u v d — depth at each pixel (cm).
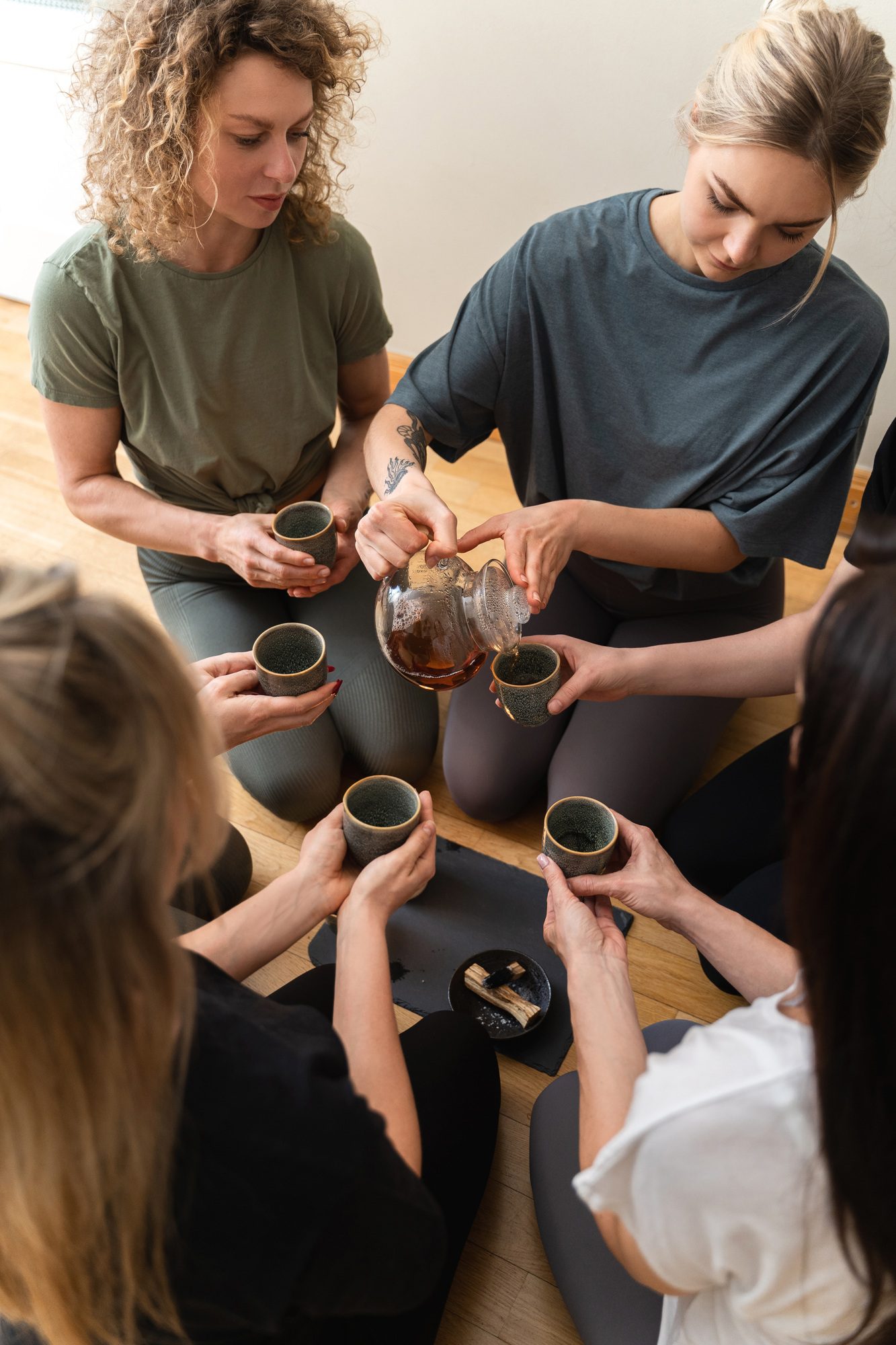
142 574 212
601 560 178
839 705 53
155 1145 63
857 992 56
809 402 153
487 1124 125
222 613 185
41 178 269
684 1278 75
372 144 239
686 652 149
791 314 149
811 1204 64
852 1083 57
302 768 176
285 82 133
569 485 180
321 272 169
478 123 226
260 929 118
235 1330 82
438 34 215
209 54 129
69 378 162
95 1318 72
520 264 161
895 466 150
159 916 58
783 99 119
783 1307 71
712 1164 65
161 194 140
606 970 110
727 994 166
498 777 178
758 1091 64
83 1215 63
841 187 127
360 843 120
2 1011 53
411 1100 100
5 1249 68
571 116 218
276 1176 67
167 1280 70
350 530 179
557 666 135
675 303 154
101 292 153
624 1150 68
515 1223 138
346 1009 104
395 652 132
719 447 162
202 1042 69
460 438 180
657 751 175
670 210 151
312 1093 68
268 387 170
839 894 55
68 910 52
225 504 186
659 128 213
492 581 125
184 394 165
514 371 169
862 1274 64
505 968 158
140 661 55
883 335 151
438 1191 115
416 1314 110
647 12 197
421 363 175
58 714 50
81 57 152
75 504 176
